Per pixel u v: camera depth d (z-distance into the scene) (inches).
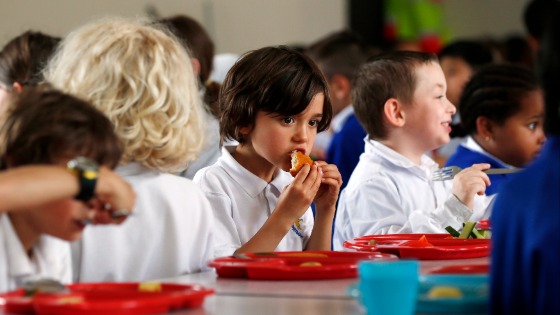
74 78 99.8
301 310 69.5
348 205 141.7
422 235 116.4
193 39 169.2
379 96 146.6
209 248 105.2
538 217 63.9
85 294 73.1
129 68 98.8
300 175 111.0
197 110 104.8
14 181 68.0
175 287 75.7
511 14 449.1
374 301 64.5
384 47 374.6
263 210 119.4
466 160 155.6
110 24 103.9
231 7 333.4
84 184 70.4
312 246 119.3
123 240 97.7
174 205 100.2
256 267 87.2
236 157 121.1
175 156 101.0
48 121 74.4
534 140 153.6
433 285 74.1
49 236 82.4
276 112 114.2
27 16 298.7
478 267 85.7
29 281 73.2
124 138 97.3
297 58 116.6
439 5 390.6
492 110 153.3
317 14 356.2
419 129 145.9
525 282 64.7
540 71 67.9
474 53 243.1
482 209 145.9
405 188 141.1
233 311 69.7
